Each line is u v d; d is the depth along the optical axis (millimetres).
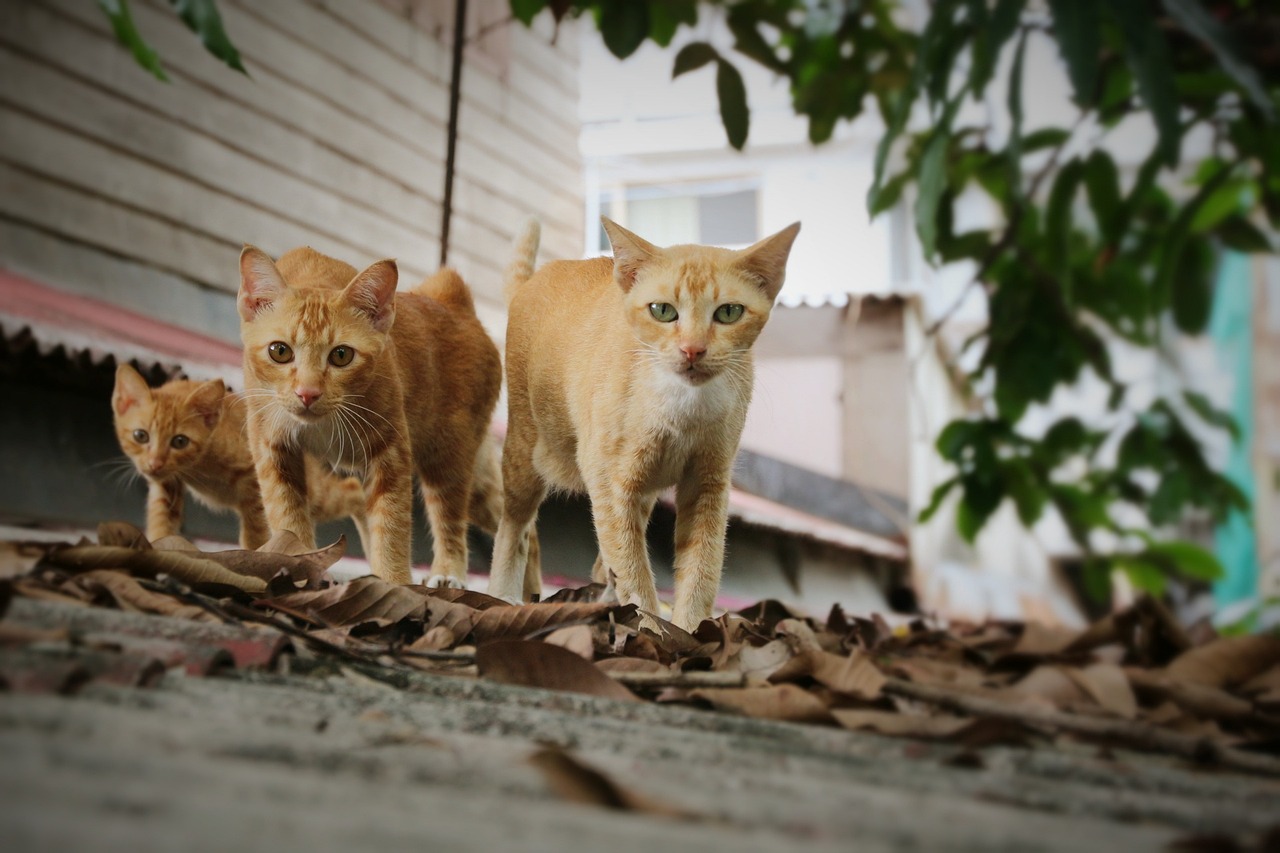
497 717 716
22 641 707
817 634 1200
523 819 457
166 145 1570
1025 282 1515
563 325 1347
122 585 875
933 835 484
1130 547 2162
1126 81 1465
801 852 433
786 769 641
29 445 1278
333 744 569
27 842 369
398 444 1274
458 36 1571
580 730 708
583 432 1274
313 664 814
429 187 1918
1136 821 586
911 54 1579
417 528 1639
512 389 1405
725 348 1227
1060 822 546
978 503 1533
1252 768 808
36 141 1441
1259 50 1311
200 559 956
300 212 1729
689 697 848
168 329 1499
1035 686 962
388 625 977
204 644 798
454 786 513
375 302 1244
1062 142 1512
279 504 1246
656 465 1251
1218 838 501
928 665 1110
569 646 919
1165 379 2555
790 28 1564
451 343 1396
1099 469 1602
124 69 1527
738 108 1340
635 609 1042
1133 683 973
